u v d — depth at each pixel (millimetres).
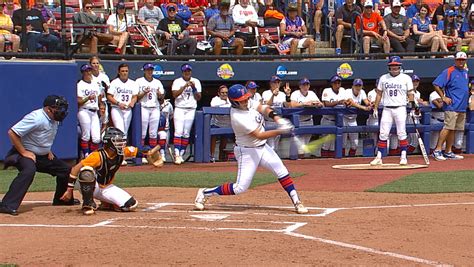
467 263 14438
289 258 14719
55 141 32531
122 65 35500
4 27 36062
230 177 30188
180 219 19641
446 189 26031
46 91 32625
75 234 17375
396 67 34844
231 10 43625
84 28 36938
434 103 40438
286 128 20250
